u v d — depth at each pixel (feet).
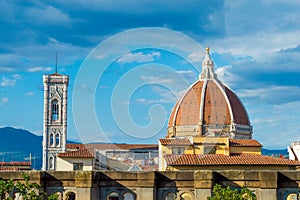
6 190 169.27
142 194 190.60
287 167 381.19
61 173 192.03
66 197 191.52
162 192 193.06
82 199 188.65
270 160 388.57
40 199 170.50
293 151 578.66
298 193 188.85
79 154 434.71
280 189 189.88
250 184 190.29
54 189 191.62
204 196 188.34
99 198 192.34
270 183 188.03
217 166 367.25
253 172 190.49
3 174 190.49
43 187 190.29
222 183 191.01
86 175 188.85
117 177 193.26
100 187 193.26
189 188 191.83
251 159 387.14
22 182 190.29
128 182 193.26
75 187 191.01
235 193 166.30
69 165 431.84
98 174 192.34
